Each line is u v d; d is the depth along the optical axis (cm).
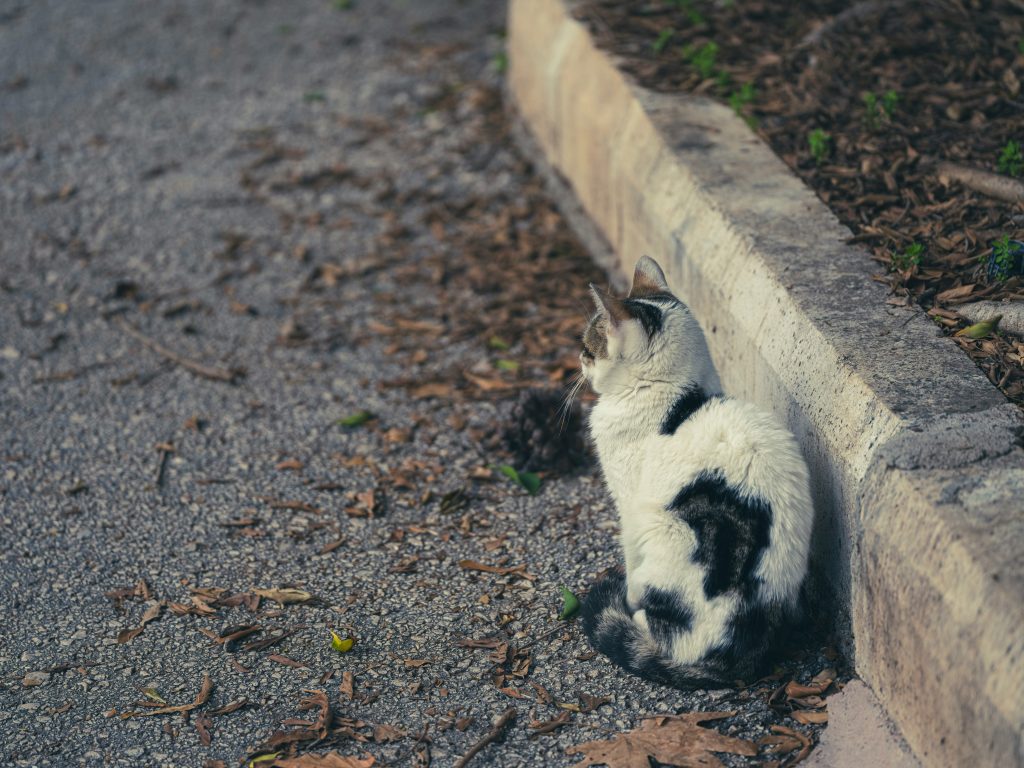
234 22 1025
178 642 410
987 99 556
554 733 360
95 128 852
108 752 359
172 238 720
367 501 491
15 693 386
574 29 711
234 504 493
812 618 395
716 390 404
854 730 347
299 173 795
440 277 673
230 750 359
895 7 638
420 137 835
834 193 503
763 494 354
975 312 407
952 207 482
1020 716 272
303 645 406
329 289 670
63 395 573
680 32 677
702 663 361
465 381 580
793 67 618
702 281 484
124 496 498
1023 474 321
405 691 381
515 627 411
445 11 1040
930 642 312
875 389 362
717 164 533
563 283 655
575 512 478
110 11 1045
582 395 552
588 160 670
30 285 670
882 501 336
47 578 446
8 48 973
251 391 578
